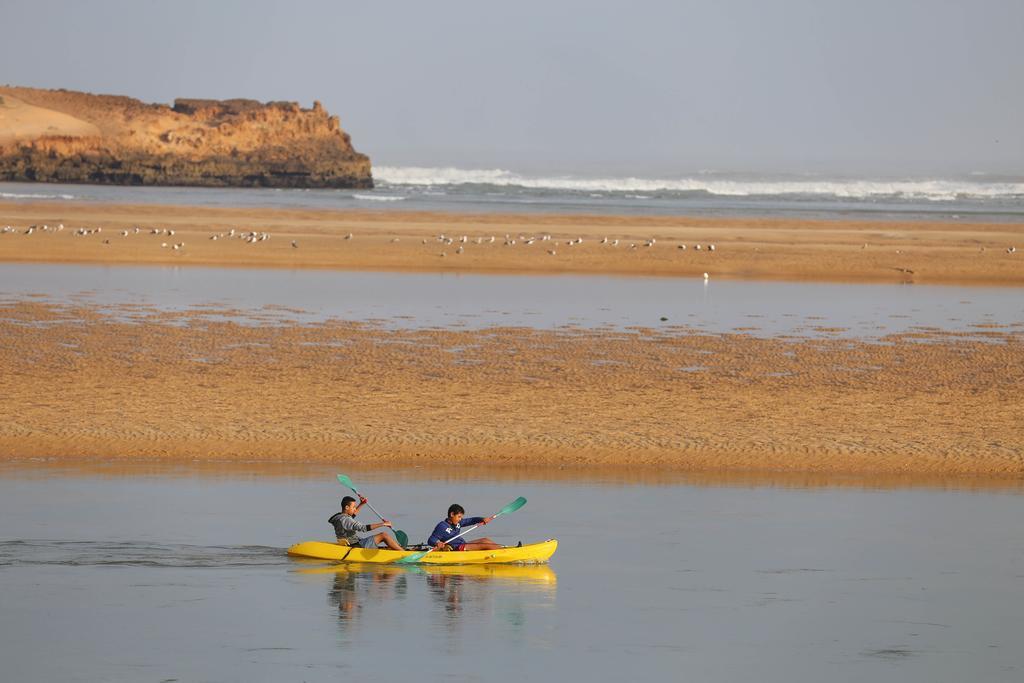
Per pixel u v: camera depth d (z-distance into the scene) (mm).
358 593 66062
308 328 146125
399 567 71000
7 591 64188
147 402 107250
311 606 63625
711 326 155875
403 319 155375
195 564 69562
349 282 196625
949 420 108312
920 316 170250
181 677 53844
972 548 75125
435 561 71500
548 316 161500
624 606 64562
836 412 110250
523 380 119938
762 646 59188
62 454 92125
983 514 82562
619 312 167375
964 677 55969
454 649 57969
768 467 94062
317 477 88062
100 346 130875
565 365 127500
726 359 133000
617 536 76625
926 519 81125
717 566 70875
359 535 73875
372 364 125812
